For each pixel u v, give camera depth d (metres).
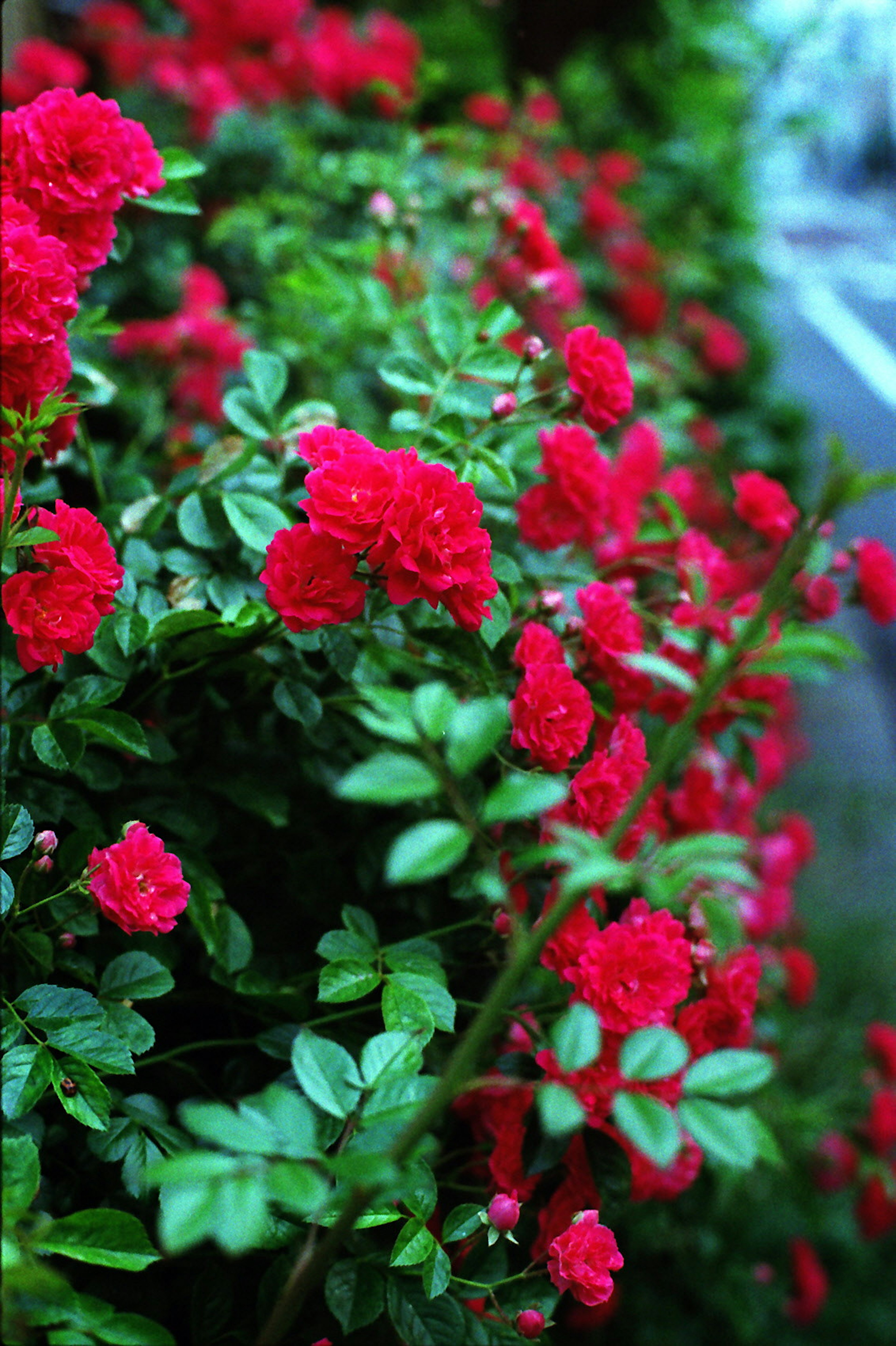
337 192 2.53
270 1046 1.17
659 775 0.75
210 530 1.32
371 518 1.05
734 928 0.78
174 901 1.03
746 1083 0.75
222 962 1.18
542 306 2.16
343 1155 0.76
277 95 3.19
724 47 5.36
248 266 2.84
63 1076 0.94
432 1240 0.95
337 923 1.34
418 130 3.59
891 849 3.88
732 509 1.91
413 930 1.36
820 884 3.68
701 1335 2.23
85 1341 0.77
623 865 0.71
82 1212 0.80
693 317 4.03
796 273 16.16
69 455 1.63
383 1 4.68
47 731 1.10
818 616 1.59
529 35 4.58
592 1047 0.73
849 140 24.44
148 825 1.24
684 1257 2.16
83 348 2.20
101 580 1.06
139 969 1.06
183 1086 1.24
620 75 5.32
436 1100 0.71
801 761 4.26
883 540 6.27
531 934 1.14
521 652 1.26
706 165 4.70
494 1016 0.72
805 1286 2.36
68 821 1.19
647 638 1.71
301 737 1.42
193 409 2.29
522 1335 1.04
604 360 1.41
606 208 3.61
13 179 1.24
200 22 3.12
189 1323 1.13
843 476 0.75
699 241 4.50
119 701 1.27
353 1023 1.28
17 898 1.07
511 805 0.71
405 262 2.04
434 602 1.08
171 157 1.40
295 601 1.08
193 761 1.36
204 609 1.27
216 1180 0.67
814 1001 3.01
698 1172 1.87
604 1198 1.15
